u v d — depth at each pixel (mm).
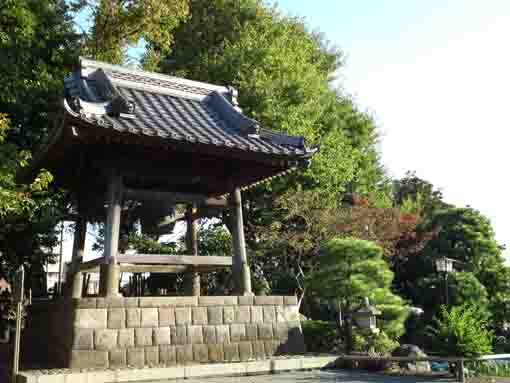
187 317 9656
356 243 11891
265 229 18797
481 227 22234
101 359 8617
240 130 10828
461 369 9070
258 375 9352
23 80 13977
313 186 19766
